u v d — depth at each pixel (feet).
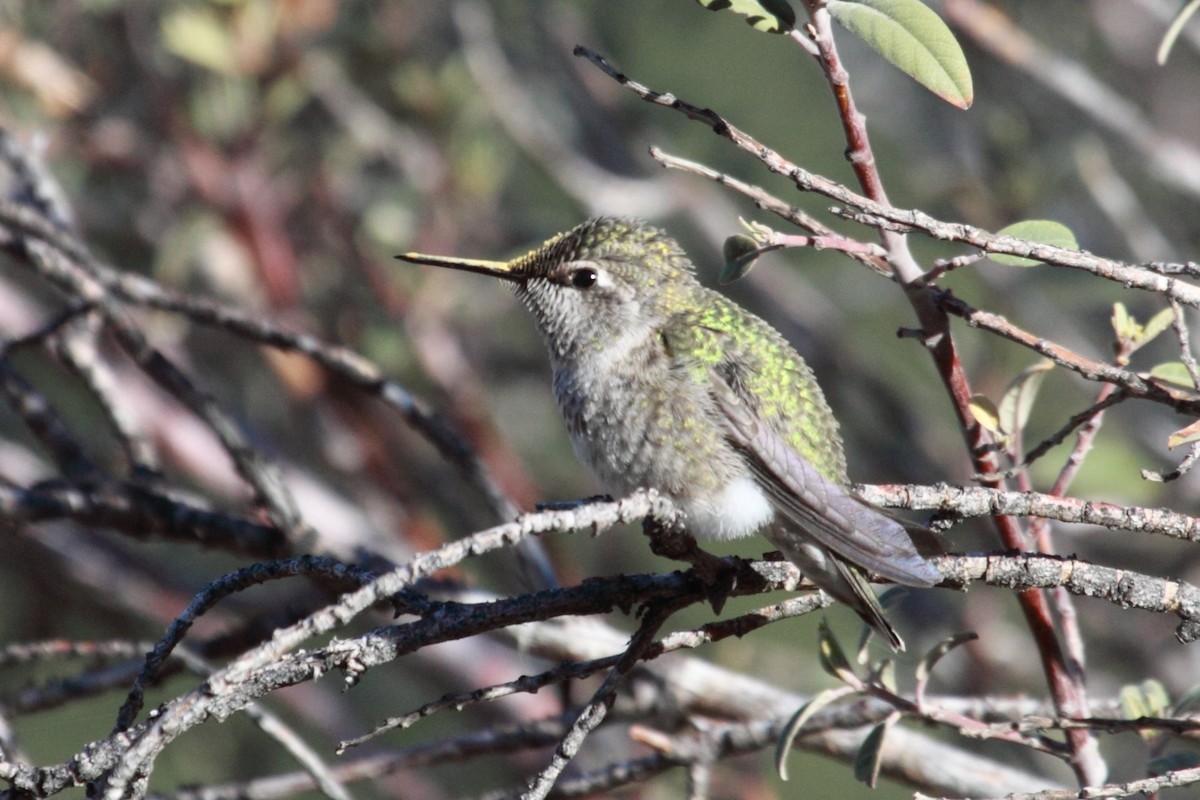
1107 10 43.80
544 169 45.16
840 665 21.57
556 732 26.00
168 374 27.43
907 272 19.95
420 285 40.88
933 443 44.14
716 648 37.93
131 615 40.42
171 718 16.56
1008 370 42.70
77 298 28.04
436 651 36.06
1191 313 38.91
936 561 19.43
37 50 40.11
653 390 24.03
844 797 44.55
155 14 40.55
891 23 19.19
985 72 42.27
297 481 37.76
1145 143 39.50
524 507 39.29
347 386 39.63
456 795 40.88
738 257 19.72
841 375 43.91
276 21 38.24
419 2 44.29
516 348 47.52
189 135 39.47
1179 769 20.33
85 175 42.19
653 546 18.62
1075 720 20.16
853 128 19.63
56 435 28.45
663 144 46.03
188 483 40.93
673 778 34.55
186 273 40.55
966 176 42.63
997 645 39.40
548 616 18.67
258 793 24.93
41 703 25.77
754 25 19.42
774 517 22.54
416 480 41.73
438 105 41.55
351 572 18.11
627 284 24.99
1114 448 36.63
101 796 16.49
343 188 42.39
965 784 26.03
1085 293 41.37
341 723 40.65
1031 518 22.33
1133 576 19.04
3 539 40.37
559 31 46.42
